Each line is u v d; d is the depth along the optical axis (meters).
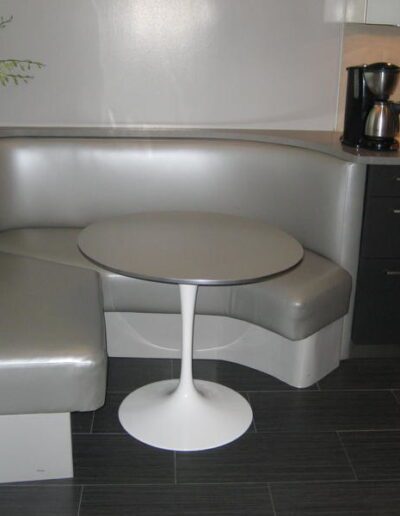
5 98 3.17
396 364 2.90
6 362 1.84
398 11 2.87
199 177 3.04
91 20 3.09
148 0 3.09
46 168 3.03
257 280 1.95
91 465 2.17
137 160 3.03
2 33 3.08
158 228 2.43
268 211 2.99
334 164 2.69
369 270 2.76
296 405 2.55
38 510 1.96
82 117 3.24
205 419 2.38
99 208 3.09
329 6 3.17
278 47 3.21
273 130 3.31
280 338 2.65
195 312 2.67
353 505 2.04
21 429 2.01
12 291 2.26
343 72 3.28
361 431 2.41
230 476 2.14
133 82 3.20
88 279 2.45
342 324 2.81
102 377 1.92
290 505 2.02
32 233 3.01
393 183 2.65
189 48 3.17
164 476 2.13
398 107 2.72
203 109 3.28
